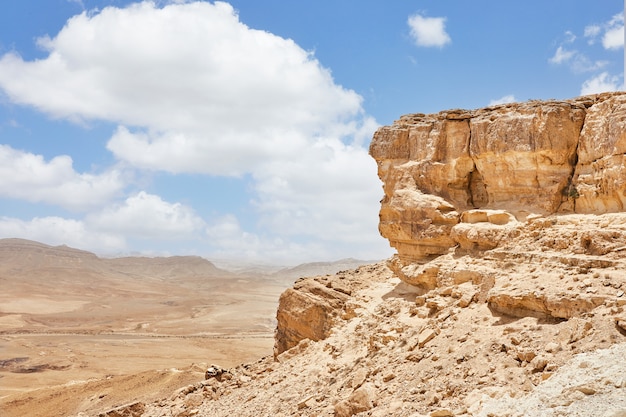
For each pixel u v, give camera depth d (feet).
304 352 98.89
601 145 72.69
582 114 78.28
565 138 77.30
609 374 42.32
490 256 75.31
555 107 78.02
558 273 61.41
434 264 83.92
